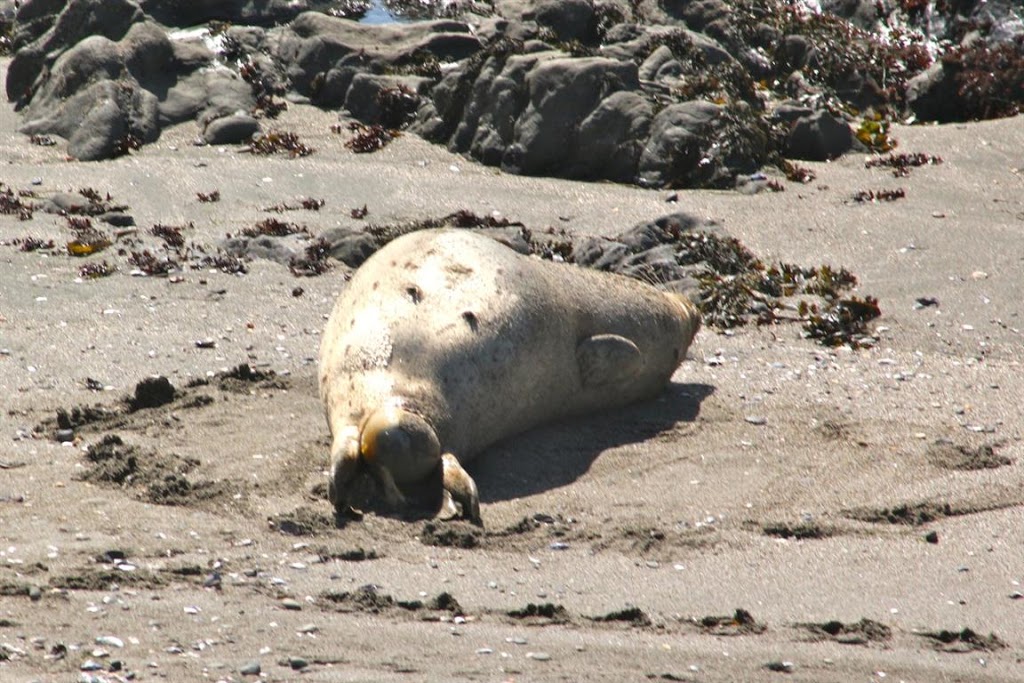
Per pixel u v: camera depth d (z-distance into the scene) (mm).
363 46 73375
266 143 65000
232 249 49781
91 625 21000
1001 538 27750
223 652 20359
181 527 25922
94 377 36031
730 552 26641
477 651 21125
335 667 20078
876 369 39625
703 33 82312
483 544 26359
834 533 27781
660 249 49406
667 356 35719
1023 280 48156
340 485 26969
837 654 22031
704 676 20750
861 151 68062
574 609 23484
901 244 52562
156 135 66250
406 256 32219
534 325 31516
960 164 65562
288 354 38594
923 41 89688
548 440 32125
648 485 29938
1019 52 82062
